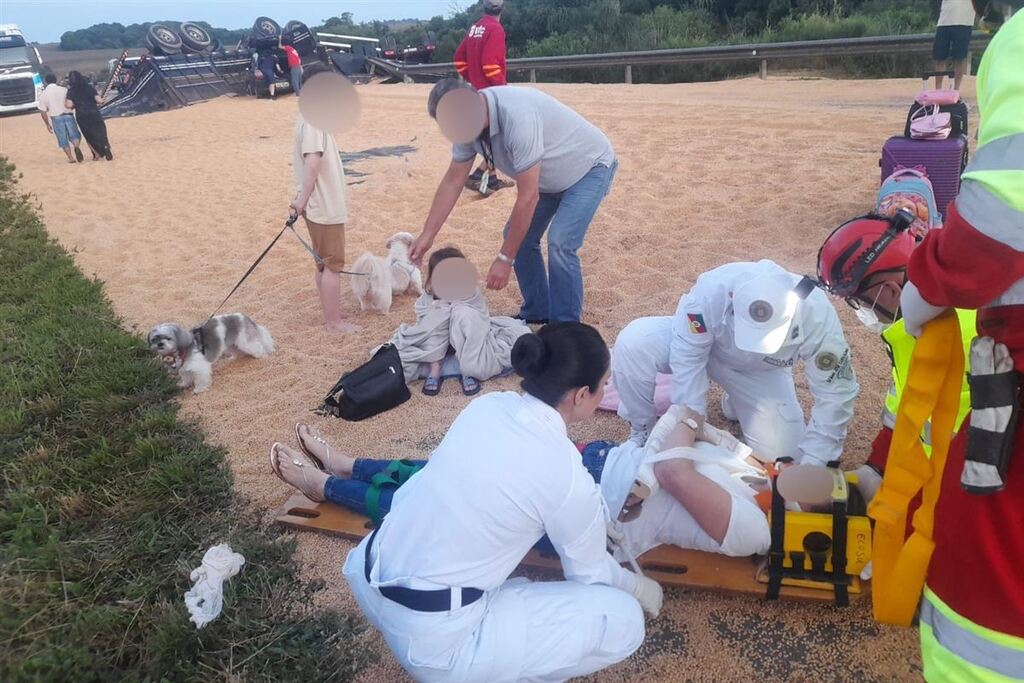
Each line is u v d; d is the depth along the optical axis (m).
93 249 8.74
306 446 3.96
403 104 17.23
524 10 26.69
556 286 5.18
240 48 24.67
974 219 1.63
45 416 4.83
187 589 3.33
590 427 4.52
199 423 4.82
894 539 2.14
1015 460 1.77
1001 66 1.68
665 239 7.06
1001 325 1.77
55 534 3.65
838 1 20.88
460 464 2.47
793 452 3.86
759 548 3.10
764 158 9.13
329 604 3.33
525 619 2.54
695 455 3.15
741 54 15.64
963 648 1.87
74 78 14.16
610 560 2.79
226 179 11.90
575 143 4.95
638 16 23.69
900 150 6.23
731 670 2.91
